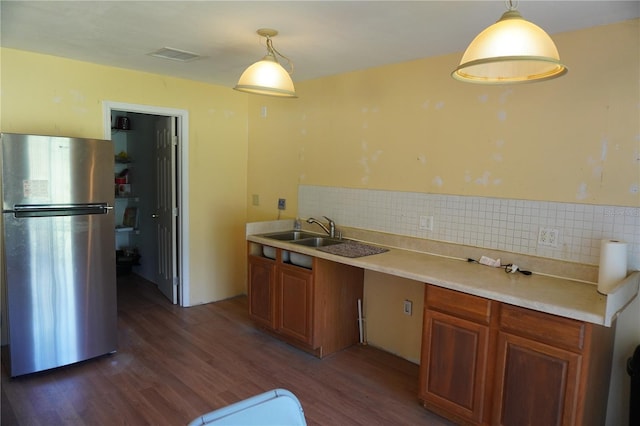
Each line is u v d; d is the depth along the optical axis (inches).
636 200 88.2
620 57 88.6
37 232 112.6
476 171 112.3
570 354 76.7
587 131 93.6
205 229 176.4
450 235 118.7
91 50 124.6
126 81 148.3
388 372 123.0
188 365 124.6
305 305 129.9
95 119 142.6
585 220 94.9
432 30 98.0
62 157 114.8
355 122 141.2
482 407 89.9
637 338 89.8
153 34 107.4
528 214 103.5
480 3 81.7
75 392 108.7
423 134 123.1
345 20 93.0
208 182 174.9
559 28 93.1
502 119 106.6
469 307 90.7
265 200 178.1
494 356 87.8
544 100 99.4
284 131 167.0
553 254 100.0
